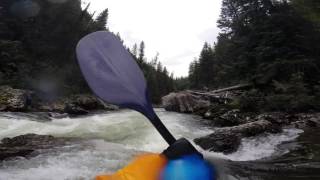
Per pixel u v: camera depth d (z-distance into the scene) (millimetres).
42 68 23016
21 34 24906
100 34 1440
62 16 28750
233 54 20391
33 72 21719
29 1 25641
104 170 3994
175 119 10672
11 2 24609
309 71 16203
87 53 1360
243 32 19828
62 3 28719
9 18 24562
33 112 12055
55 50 27672
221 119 9992
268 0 17938
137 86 1304
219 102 14898
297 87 13430
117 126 8008
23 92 12758
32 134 5617
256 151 5875
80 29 31094
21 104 12000
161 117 11023
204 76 52625
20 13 25094
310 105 12703
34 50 25281
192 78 64062
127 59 1382
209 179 1128
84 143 5312
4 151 4387
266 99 13156
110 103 1259
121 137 6852
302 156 5375
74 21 29734
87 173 3873
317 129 8234
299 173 4234
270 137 6754
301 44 16703
